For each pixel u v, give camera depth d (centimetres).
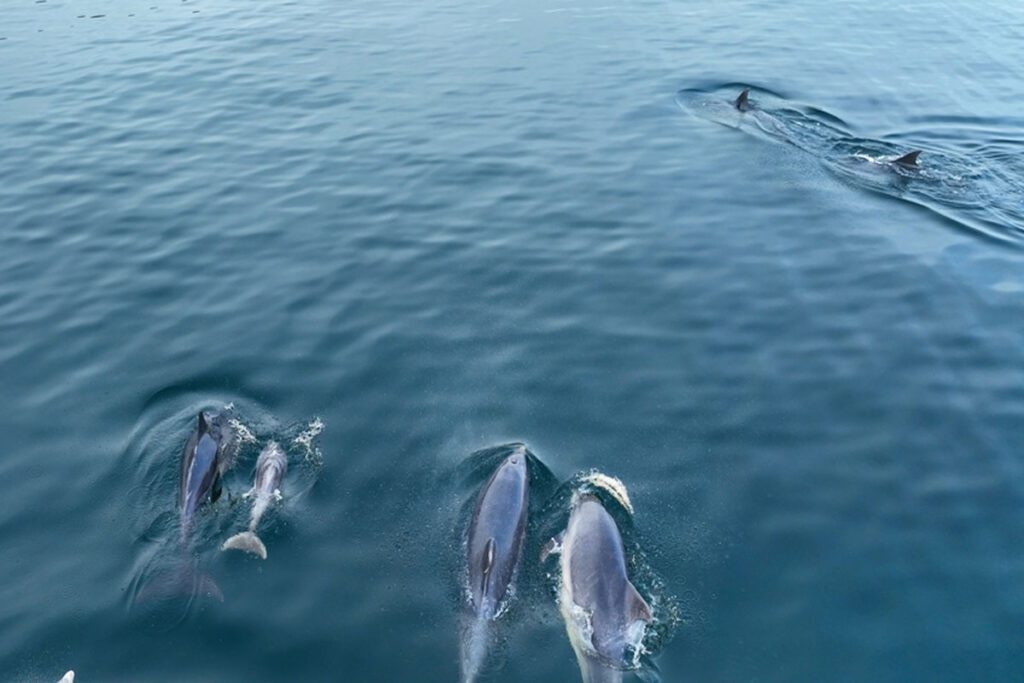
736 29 4247
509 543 1303
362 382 1756
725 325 1962
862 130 3103
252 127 3070
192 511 1392
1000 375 1791
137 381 1762
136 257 2244
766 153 2894
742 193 2611
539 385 1755
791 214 2486
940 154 2914
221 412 1653
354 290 2091
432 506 1444
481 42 4009
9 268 2200
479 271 2175
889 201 2583
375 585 1302
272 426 1620
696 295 2075
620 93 3400
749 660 1201
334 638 1223
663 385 1759
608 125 3095
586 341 1902
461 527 1402
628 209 2495
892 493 1491
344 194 2580
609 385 1758
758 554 1370
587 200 2547
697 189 2631
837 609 1280
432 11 4556
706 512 1445
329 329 1936
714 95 3394
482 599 1235
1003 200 2608
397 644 1215
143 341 1897
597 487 1480
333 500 1452
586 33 4153
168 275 2161
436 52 3869
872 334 1930
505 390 1738
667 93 3403
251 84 3484
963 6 4675
